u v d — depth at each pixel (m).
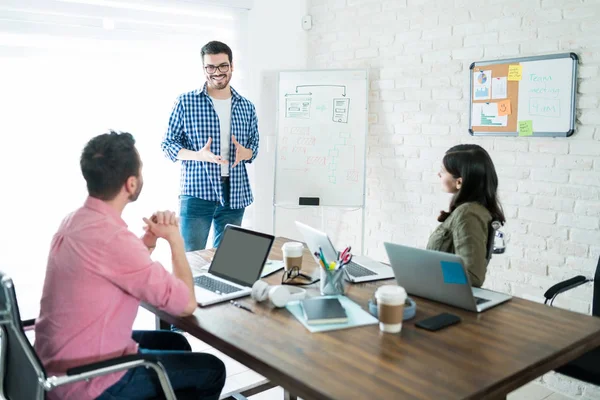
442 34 3.36
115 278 1.59
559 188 2.86
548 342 1.57
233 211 3.56
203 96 3.37
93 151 1.62
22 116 3.10
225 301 1.94
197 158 3.21
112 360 1.49
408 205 3.68
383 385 1.32
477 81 3.16
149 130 3.57
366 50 3.86
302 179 3.94
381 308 1.64
